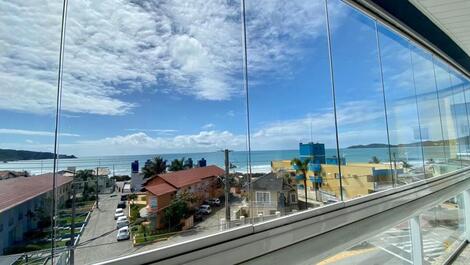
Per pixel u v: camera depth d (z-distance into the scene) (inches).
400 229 122.2
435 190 143.5
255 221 57.6
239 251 52.9
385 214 98.7
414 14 135.9
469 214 196.9
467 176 198.7
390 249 112.8
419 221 130.0
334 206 77.7
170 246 41.6
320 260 70.2
